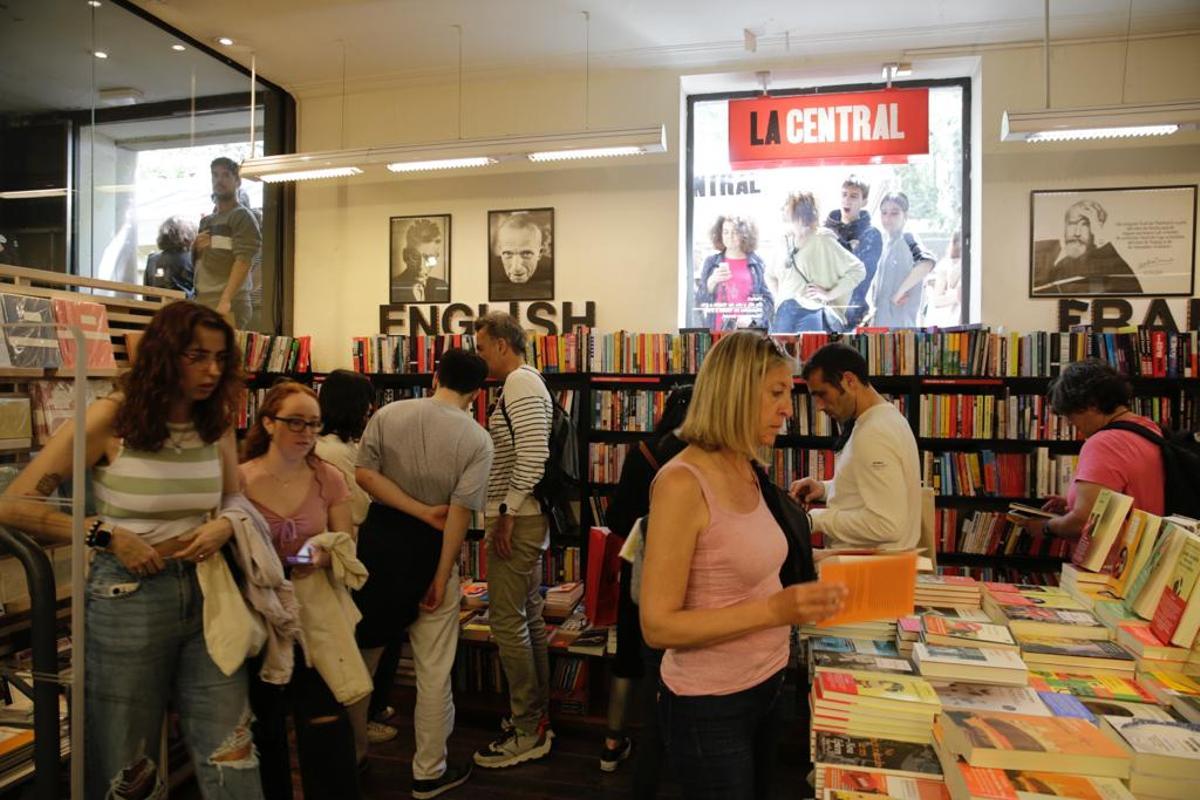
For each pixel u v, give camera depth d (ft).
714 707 4.56
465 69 15.51
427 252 16.12
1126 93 13.52
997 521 12.56
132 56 13.16
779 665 4.91
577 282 15.43
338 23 13.58
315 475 7.07
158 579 5.47
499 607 9.55
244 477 6.66
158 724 5.62
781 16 13.20
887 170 15.06
